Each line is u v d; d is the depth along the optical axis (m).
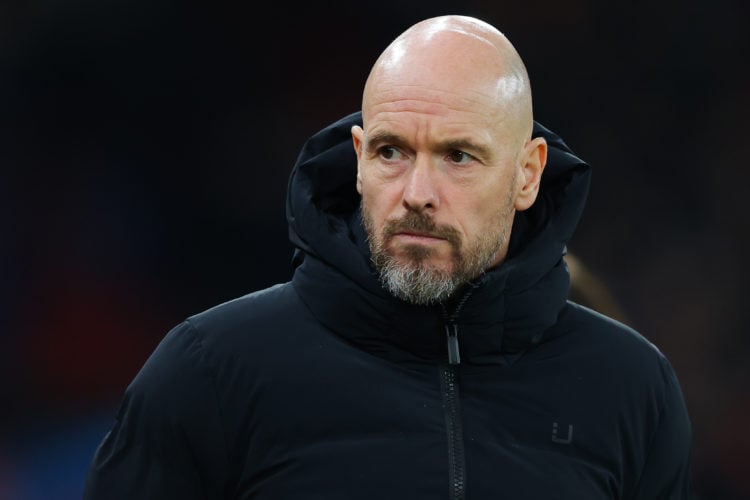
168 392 7.00
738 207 30.73
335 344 7.14
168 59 31.17
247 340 7.11
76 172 30.45
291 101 31.69
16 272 29.47
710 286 30.27
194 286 30.44
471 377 7.20
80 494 26.73
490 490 6.92
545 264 7.28
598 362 7.53
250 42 31.48
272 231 31.20
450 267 6.73
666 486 7.70
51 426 27.81
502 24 31.94
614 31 31.78
